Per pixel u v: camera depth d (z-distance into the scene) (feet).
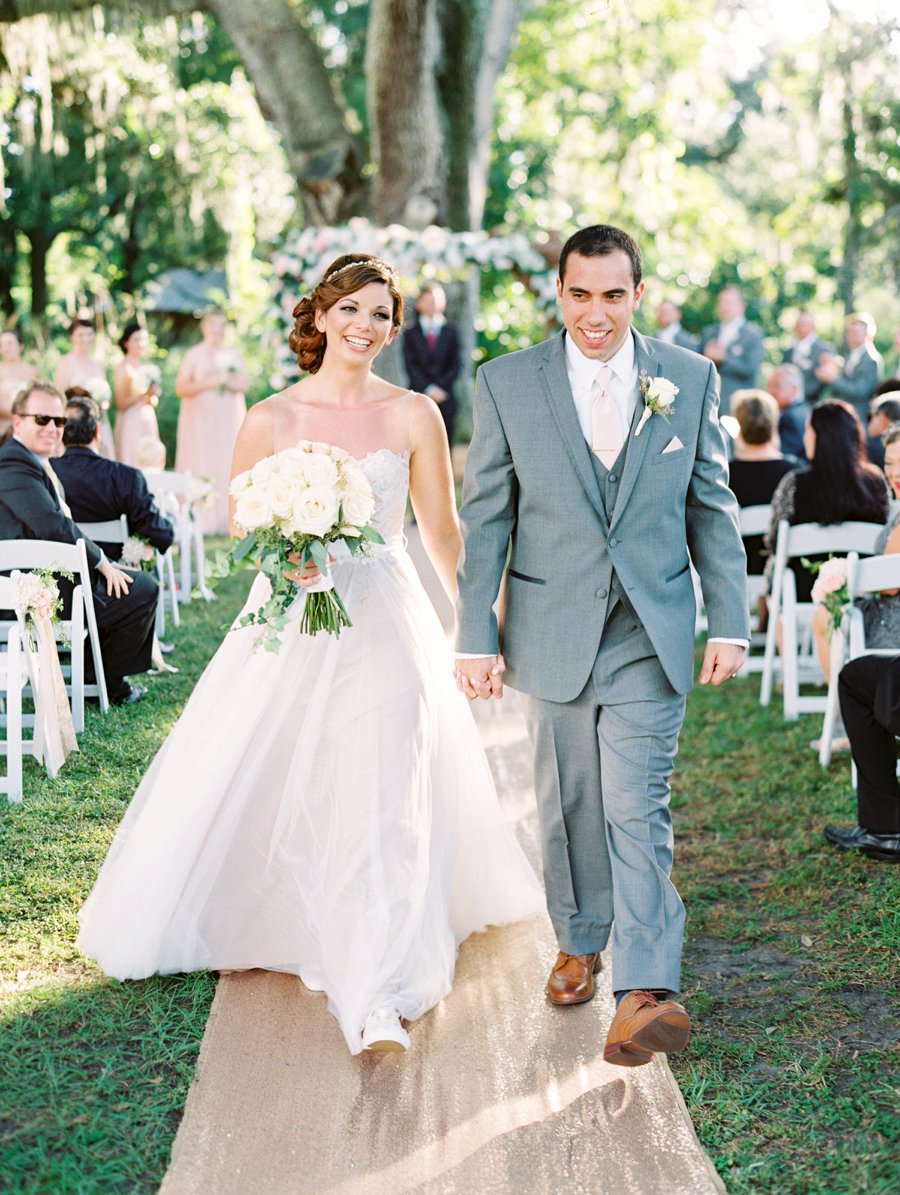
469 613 10.22
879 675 13.37
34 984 10.70
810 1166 8.67
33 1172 8.29
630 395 10.00
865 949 11.90
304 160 49.06
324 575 10.31
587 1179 8.50
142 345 33.45
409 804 10.54
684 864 14.32
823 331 82.33
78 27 47.75
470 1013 10.74
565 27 71.92
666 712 10.04
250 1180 8.36
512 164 71.10
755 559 22.48
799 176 70.28
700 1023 10.69
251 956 11.12
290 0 49.62
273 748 10.89
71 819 14.23
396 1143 8.84
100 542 20.25
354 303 10.94
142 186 71.87
